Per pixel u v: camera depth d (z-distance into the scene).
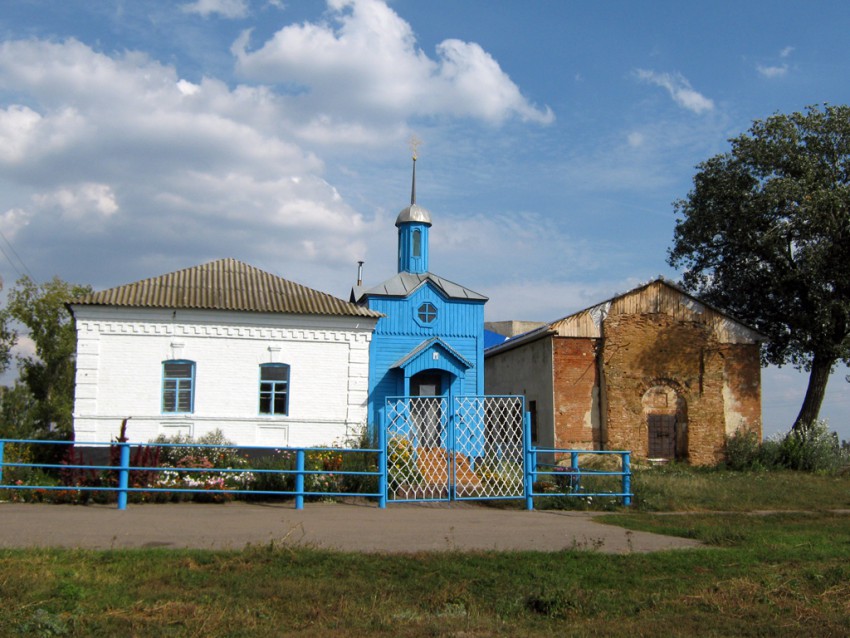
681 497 19.09
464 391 28.11
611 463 27.44
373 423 26.89
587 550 11.66
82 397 22.78
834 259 30.56
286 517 14.02
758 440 30.88
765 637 8.00
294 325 24.42
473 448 19.23
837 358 32.03
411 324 28.25
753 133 32.47
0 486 14.73
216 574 9.51
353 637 7.48
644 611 8.87
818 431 30.80
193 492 16.02
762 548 12.29
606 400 30.05
